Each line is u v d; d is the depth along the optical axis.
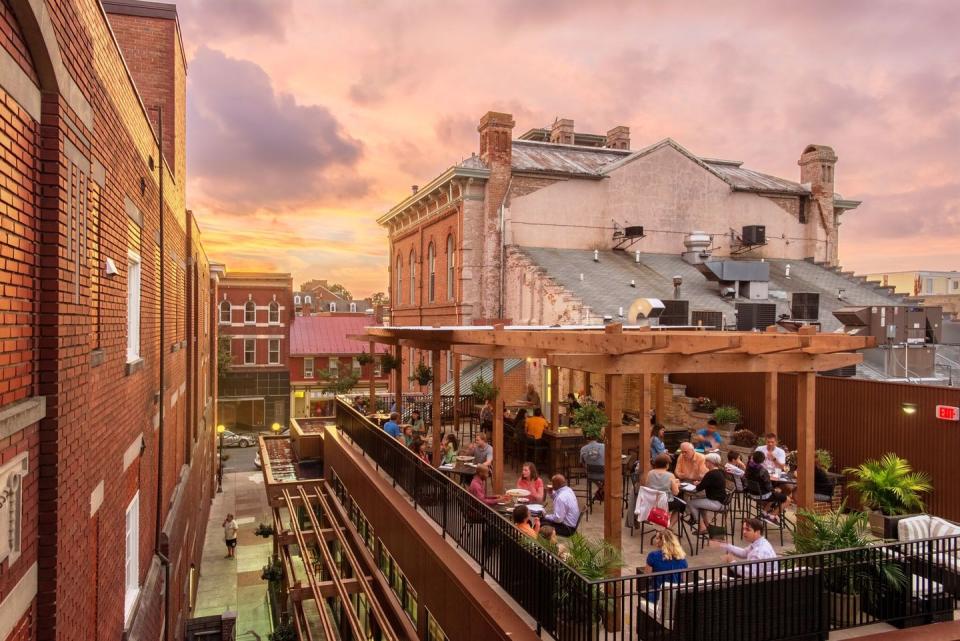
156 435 12.82
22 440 4.58
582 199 29.16
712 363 9.99
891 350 17.84
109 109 7.67
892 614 7.62
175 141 16.36
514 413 18.55
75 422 5.72
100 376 7.06
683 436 16.61
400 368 19.94
